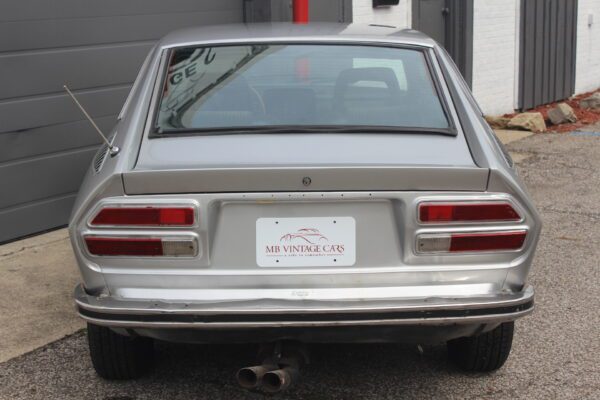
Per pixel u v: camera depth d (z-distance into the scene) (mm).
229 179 3090
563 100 14531
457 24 11430
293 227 3160
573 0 14414
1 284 5246
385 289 3170
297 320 3055
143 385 3896
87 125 6645
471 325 3291
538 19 13297
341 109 3701
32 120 6211
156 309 3057
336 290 3156
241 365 4098
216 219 3148
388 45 4078
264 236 3156
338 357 4191
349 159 3289
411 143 3469
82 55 6547
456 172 3135
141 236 3127
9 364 4141
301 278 3164
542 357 4211
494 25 12203
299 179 3100
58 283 5273
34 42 6164
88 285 3225
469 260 3211
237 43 4051
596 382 3934
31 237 6293
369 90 3814
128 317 3088
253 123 3621
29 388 3883
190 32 4332
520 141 10820
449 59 4125
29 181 6242
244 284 3158
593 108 13797
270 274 3162
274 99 3744
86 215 3168
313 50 4031
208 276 3152
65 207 6539
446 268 3199
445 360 4164
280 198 3119
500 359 3875
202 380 3941
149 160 3326
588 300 5027
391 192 3143
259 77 3867
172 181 3098
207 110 3682
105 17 6703
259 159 3287
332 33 4184
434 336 3246
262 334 3137
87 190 3260
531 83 13320
